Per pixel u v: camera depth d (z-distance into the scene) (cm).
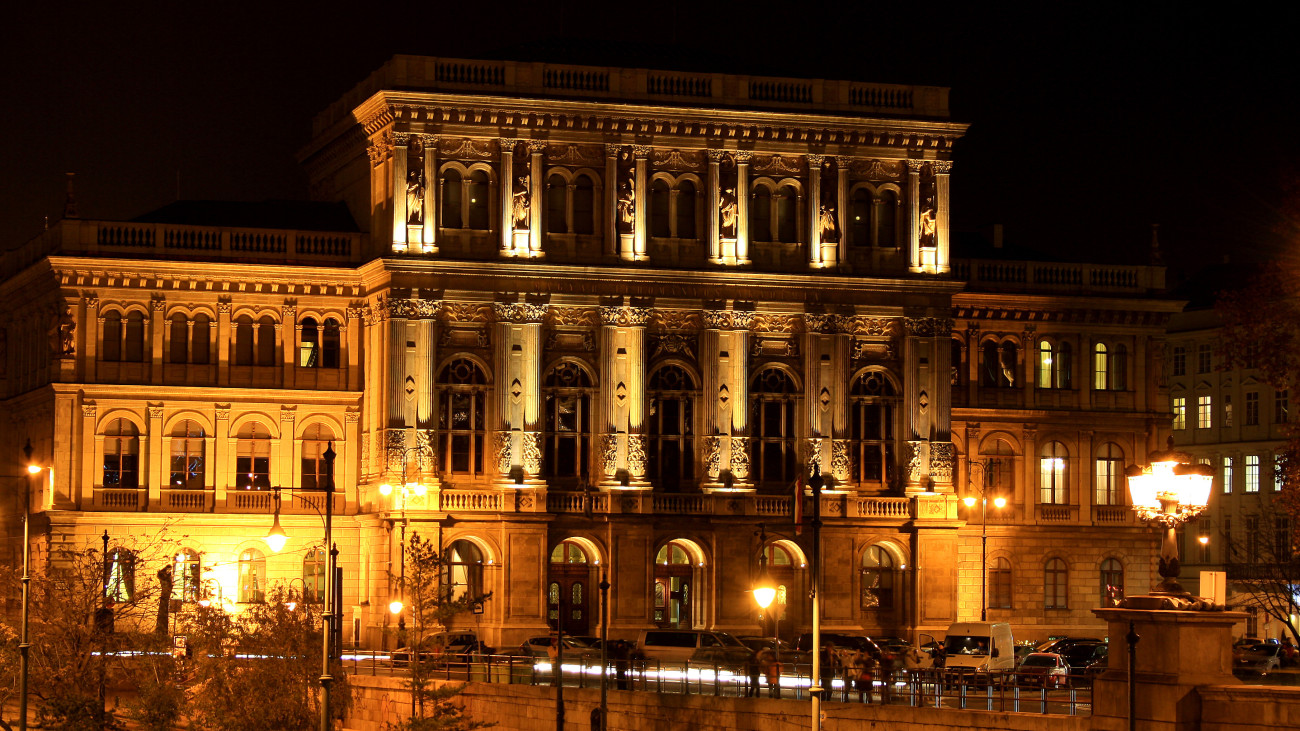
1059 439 12988
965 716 6519
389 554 11150
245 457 11700
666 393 11800
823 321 11962
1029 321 12962
